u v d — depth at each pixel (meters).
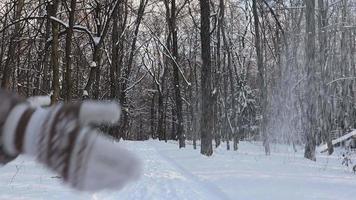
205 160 23.09
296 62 29.77
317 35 30.55
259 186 13.16
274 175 15.55
